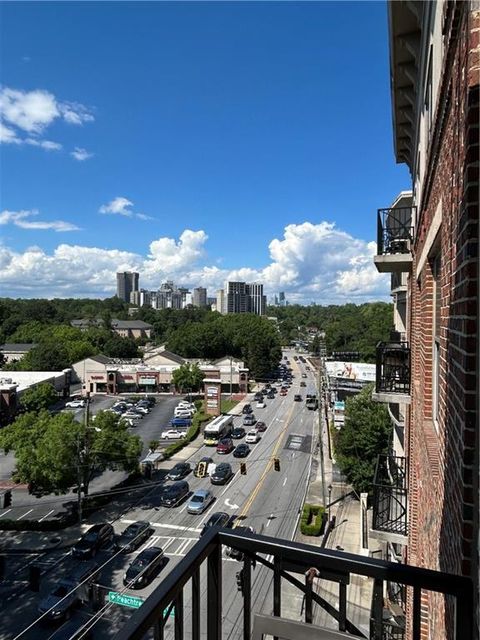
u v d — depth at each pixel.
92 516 24.20
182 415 50.50
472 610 1.79
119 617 15.24
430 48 4.82
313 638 2.16
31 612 15.75
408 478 7.84
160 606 1.71
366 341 72.75
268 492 27.33
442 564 2.80
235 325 86.75
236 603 14.91
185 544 20.81
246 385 65.94
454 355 2.51
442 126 3.22
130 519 23.77
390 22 6.32
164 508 25.14
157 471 31.61
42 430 24.30
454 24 2.42
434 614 3.19
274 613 2.24
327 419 46.59
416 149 8.27
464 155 2.06
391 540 8.01
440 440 3.41
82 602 15.95
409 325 10.14
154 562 17.78
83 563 19.16
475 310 1.96
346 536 21.50
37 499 27.05
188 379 62.16
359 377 53.47
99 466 25.56
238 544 2.24
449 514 2.53
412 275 8.76
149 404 56.34
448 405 2.79
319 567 2.10
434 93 4.04
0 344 90.50
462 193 2.17
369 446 23.55
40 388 49.00
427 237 4.76
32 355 67.06
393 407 12.88
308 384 74.31
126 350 87.00
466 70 2.01
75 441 23.36
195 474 30.31
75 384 68.81
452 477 2.43
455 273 2.47
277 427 45.38
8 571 18.66
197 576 2.03
